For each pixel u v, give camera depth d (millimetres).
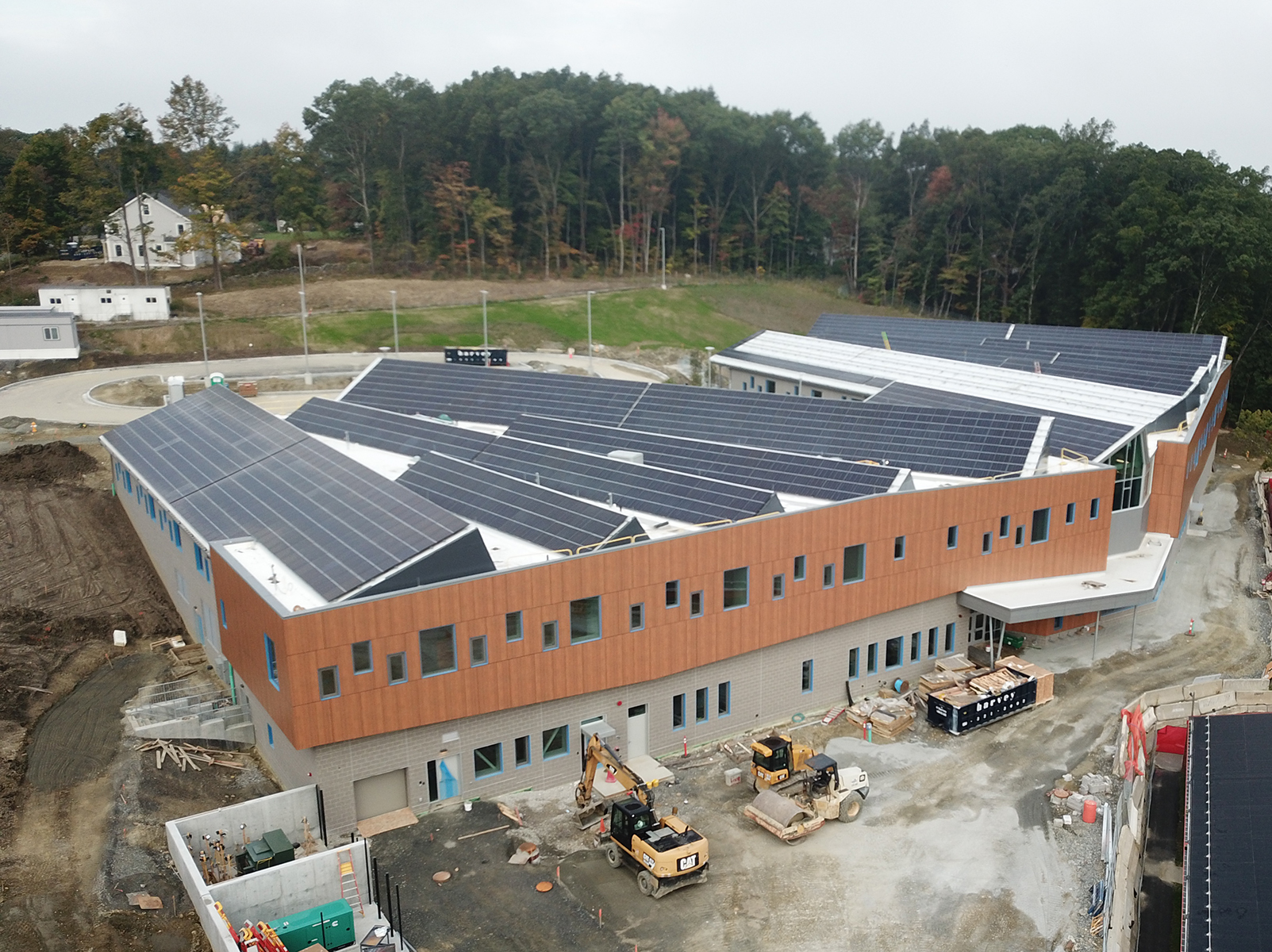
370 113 150875
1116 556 59750
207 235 128625
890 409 63375
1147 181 135625
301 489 48000
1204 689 47938
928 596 50219
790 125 180375
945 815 38875
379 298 131500
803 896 33875
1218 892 32062
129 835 35000
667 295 151875
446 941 31438
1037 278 154375
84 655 48938
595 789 37500
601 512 43375
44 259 139000
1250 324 127375
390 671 36531
